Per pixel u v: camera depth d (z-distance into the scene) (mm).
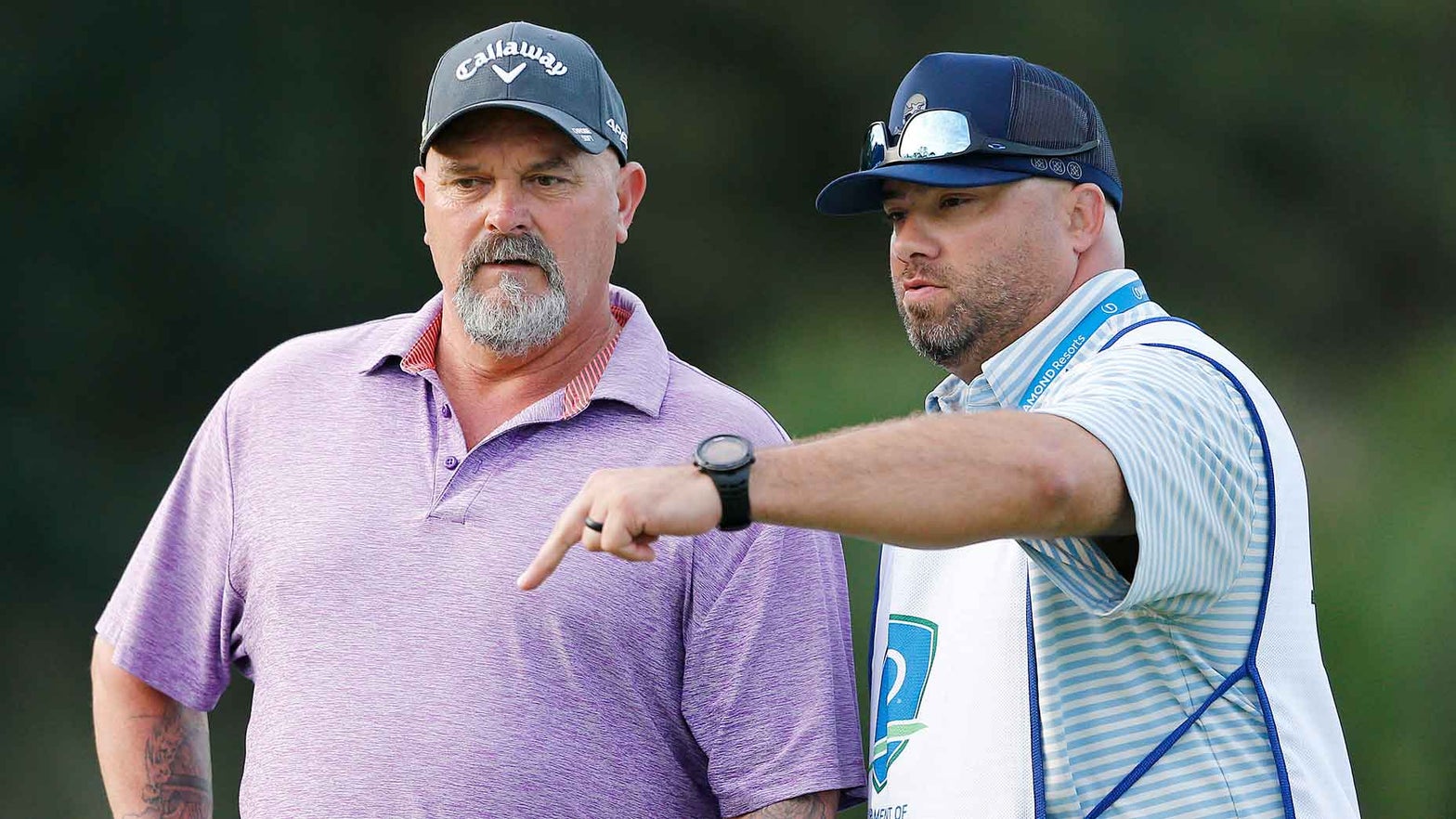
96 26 44094
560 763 9328
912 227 9305
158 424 43969
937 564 9102
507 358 10117
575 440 9820
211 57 44938
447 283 10086
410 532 9680
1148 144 48500
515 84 9828
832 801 9656
